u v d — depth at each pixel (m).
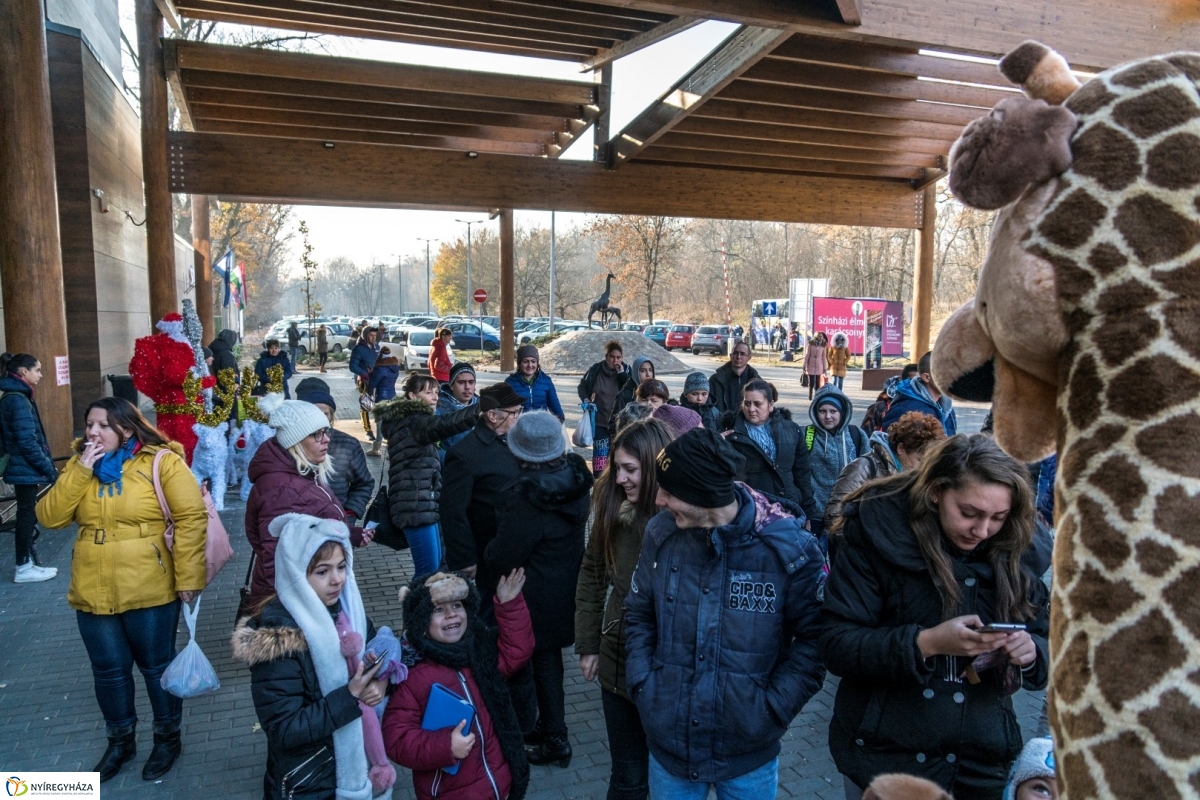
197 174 13.00
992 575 2.10
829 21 8.51
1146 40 9.59
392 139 16.27
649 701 2.47
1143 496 0.92
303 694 2.71
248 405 9.02
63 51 12.66
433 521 5.34
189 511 3.74
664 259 45.53
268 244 52.25
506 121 15.17
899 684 2.17
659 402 6.32
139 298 17.97
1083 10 9.30
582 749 4.23
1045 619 2.13
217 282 42.97
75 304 13.04
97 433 3.69
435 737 2.70
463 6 11.61
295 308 133.25
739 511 2.46
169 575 3.78
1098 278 0.95
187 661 3.65
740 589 2.42
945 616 2.10
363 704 2.80
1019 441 1.16
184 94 13.48
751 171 15.53
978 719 2.14
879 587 2.19
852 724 2.24
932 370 1.25
